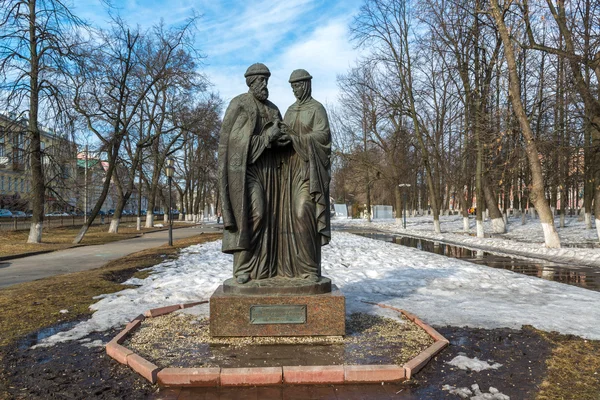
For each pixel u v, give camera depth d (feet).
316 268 16.57
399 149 122.21
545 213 55.42
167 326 17.33
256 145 16.19
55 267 43.11
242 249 16.10
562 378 13.15
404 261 41.55
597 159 60.80
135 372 13.41
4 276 37.17
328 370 12.67
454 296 25.66
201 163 126.93
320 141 16.39
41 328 18.58
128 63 77.61
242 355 14.03
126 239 84.02
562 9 58.80
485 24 69.51
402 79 95.40
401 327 17.37
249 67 16.76
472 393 12.06
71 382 12.81
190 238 81.51
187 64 84.69
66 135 67.77
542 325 18.84
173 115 94.73
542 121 74.59
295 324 15.48
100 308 22.07
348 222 164.55
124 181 114.73
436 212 90.94
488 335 17.38
